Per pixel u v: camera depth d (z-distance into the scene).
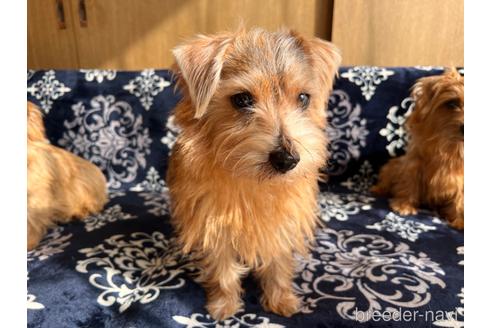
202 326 0.38
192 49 0.37
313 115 0.41
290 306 0.40
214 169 0.38
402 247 0.49
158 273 0.45
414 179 0.60
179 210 0.42
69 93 0.65
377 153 0.65
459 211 0.55
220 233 0.40
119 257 0.47
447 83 0.56
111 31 0.72
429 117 0.58
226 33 0.40
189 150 0.39
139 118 0.65
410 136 0.61
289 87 0.37
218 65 0.36
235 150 0.36
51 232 0.53
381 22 0.67
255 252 0.41
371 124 0.64
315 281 0.44
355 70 0.64
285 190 0.40
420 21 0.67
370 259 0.47
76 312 0.39
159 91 0.64
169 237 0.51
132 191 0.66
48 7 0.71
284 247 0.41
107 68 0.74
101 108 0.65
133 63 0.74
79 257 0.47
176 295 0.42
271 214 0.40
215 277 0.41
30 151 0.52
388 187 0.63
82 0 0.70
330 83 0.41
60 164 0.56
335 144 0.65
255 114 0.36
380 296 0.41
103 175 0.63
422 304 0.40
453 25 0.67
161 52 0.73
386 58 0.69
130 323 0.38
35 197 0.52
